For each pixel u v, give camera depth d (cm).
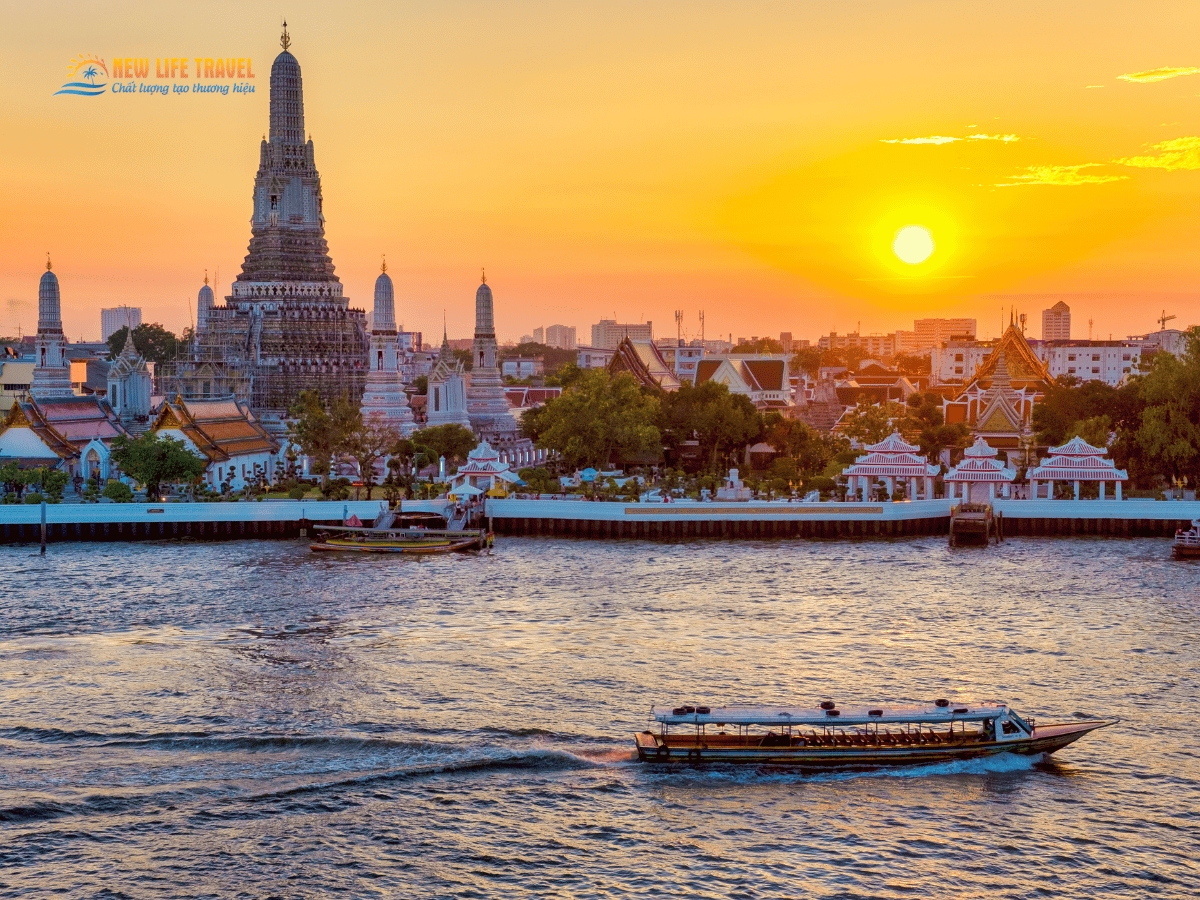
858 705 7862
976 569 13125
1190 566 13312
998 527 15338
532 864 6072
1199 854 6162
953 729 7369
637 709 8050
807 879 5941
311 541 15225
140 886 5834
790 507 15688
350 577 12644
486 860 6106
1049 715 7975
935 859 6122
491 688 8488
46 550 14488
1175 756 7331
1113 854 6166
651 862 6094
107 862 6031
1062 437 19638
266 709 8019
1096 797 6794
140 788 6800
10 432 18800
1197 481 17375
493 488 17638
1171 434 17138
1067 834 6372
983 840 6312
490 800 6725
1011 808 6662
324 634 10025
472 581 12431
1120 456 17900
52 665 9019
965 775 7088
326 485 17488
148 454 17050
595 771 7100
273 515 15588
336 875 5959
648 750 7175
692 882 5909
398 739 7481
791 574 12825
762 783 6975
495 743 7431
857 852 6194
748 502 15875
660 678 8719
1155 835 6356
